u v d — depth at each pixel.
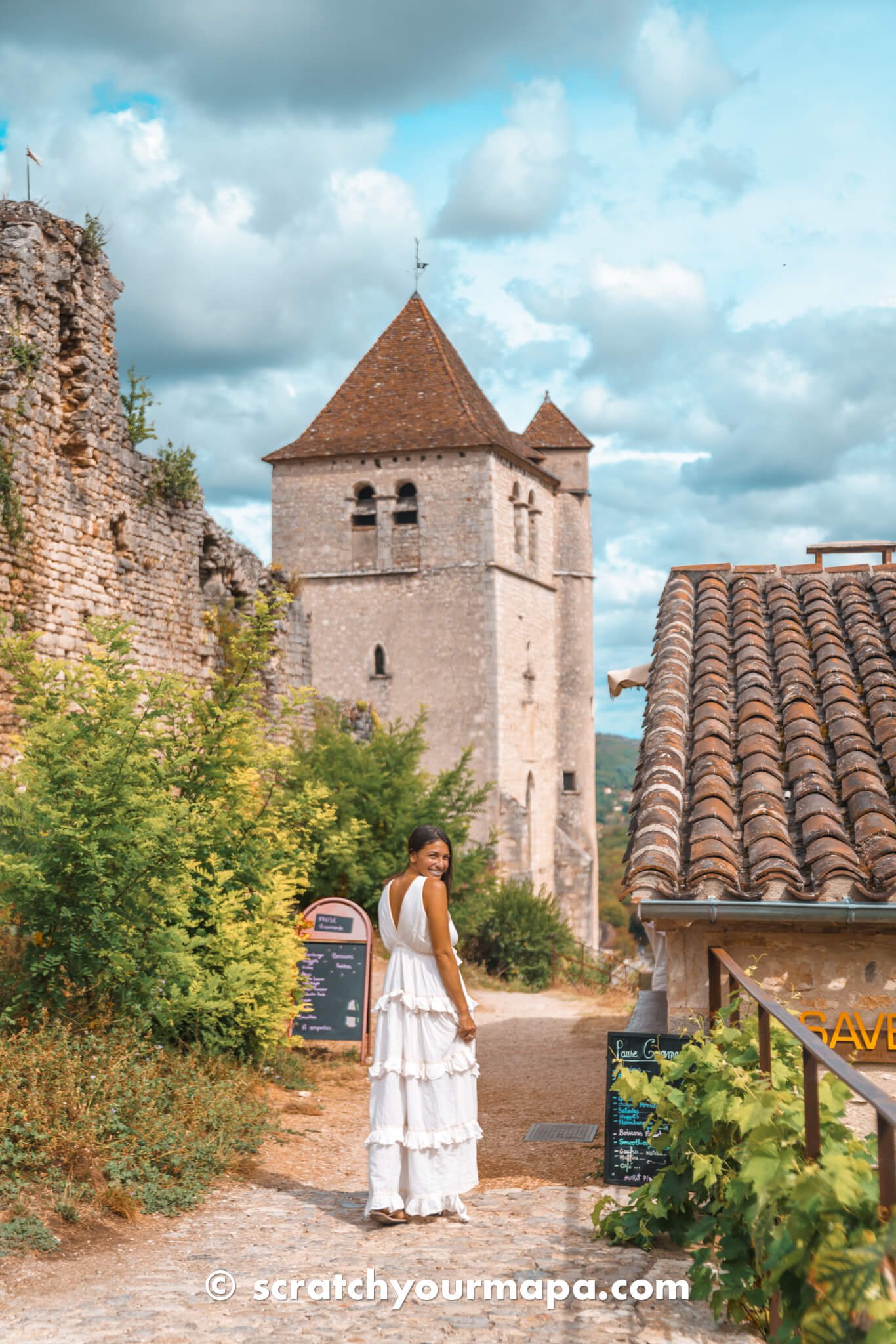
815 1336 2.87
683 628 8.20
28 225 13.72
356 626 33.97
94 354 14.77
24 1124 5.70
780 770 6.40
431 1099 5.31
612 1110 5.94
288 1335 3.83
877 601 8.46
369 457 33.91
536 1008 17.50
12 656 8.36
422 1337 3.78
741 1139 4.33
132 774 7.68
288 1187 6.39
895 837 5.59
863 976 5.49
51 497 13.83
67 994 7.06
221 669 17.50
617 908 69.25
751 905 5.22
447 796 19.28
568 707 38.28
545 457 39.31
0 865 7.13
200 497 17.50
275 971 9.23
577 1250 4.79
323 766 17.17
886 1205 2.61
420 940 5.38
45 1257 4.75
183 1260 4.84
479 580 33.16
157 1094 6.82
